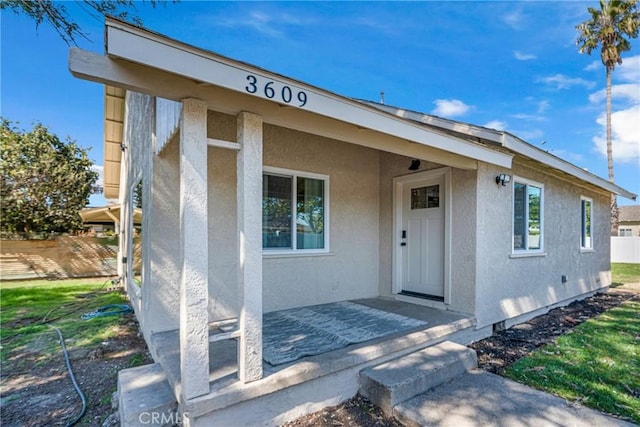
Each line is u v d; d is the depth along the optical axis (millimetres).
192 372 2271
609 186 7895
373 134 3455
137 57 1821
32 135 13805
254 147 2564
